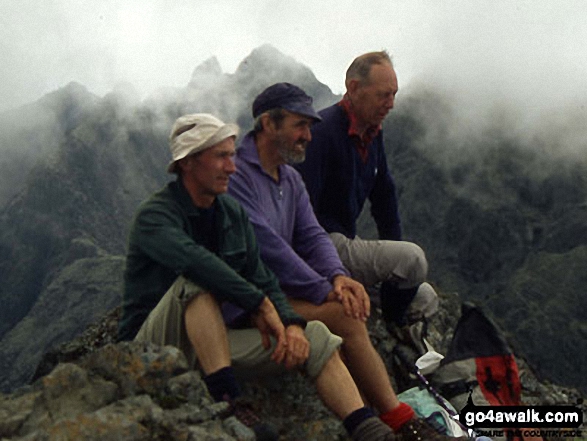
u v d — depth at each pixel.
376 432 1.95
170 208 2.15
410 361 2.88
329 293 2.33
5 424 1.73
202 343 2.01
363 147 3.01
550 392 3.00
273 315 2.08
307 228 2.65
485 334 2.64
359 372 2.23
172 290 2.08
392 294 3.06
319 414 2.32
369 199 3.41
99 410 1.74
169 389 1.87
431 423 2.41
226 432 1.81
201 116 2.15
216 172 2.14
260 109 2.50
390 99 2.89
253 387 2.31
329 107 3.01
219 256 2.21
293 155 2.50
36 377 3.01
